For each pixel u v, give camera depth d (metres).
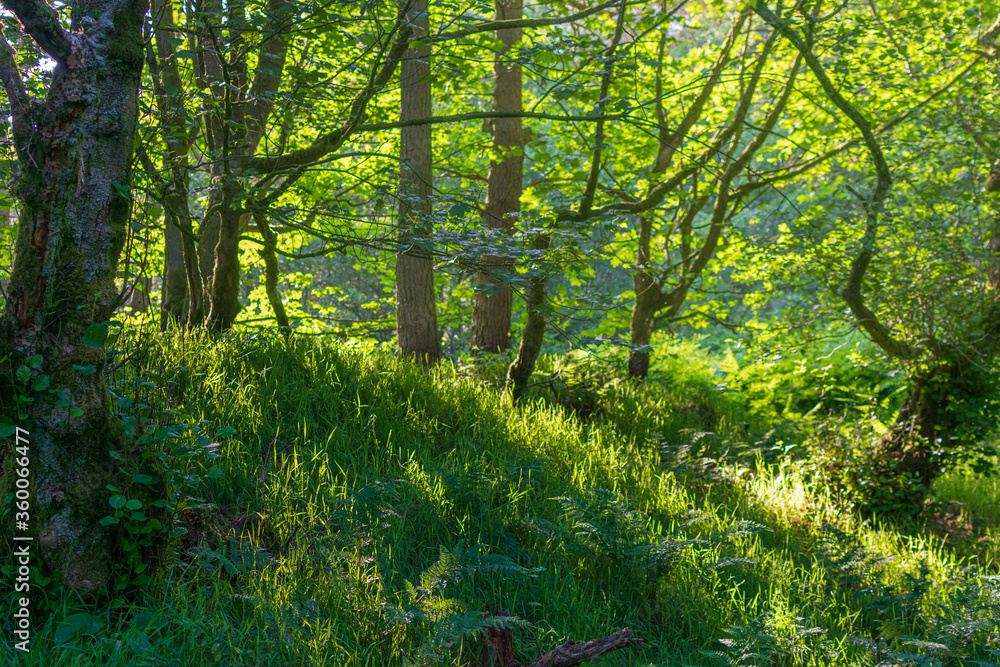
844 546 5.50
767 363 9.20
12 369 2.88
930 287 7.16
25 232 2.89
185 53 4.11
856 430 8.11
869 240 6.70
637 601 4.43
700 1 8.84
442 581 3.69
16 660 2.64
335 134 5.13
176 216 5.17
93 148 2.93
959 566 6.24
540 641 3.77
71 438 2.96
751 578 4.97
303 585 3.55
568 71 5.48
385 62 4.73
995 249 7.62
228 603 3.29
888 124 7.92
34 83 3.58
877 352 8.70
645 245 10.14
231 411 4.81
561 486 5.44
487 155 10.57
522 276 4.21
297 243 10.99
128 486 3.13
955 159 7.25
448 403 6.36
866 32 6.75
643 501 5.80
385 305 16.09
